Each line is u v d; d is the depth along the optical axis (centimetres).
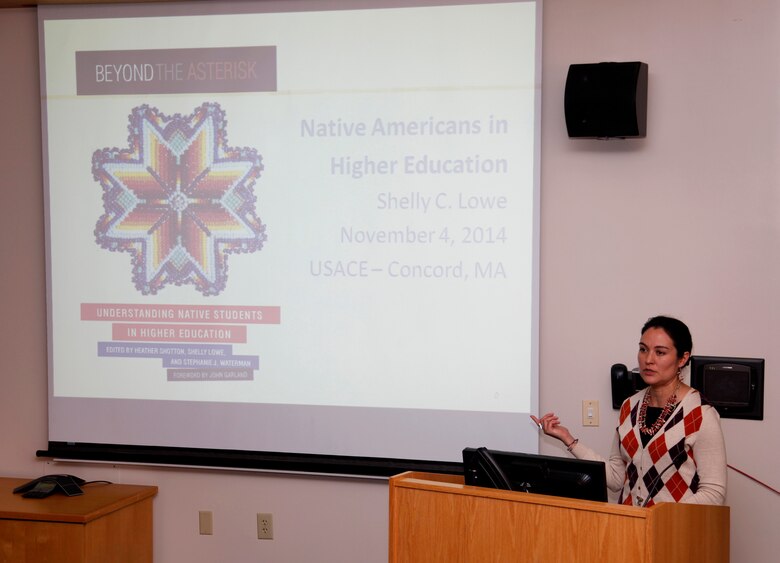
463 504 276
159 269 416
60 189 422
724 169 368
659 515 251
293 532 412
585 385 383
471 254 388
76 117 420
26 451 437
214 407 413
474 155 386
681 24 370
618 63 354
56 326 424
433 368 393
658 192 374
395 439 397
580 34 379
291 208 403
